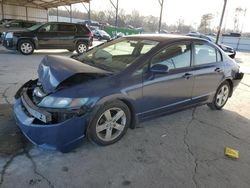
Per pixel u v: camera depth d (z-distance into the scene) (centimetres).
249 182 285
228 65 491
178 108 408
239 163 321
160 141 358
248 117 491
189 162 312
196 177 284
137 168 290
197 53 422
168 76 367
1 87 557
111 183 261
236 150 354
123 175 276
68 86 291
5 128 351
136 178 272
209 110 510
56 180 259
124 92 318
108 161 298
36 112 285
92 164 290
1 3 2961
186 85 401
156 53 356
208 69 439
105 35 2841
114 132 339
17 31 1155
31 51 1163
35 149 309
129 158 308
